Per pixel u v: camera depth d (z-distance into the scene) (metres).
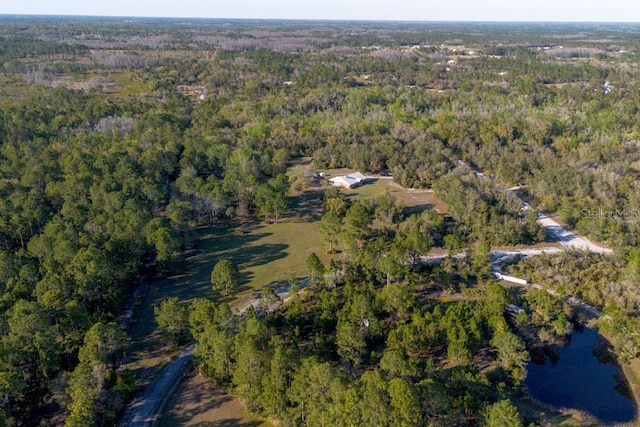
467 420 51.59
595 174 116.25
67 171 122.12
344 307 69.38
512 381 59.34
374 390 47.56
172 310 66.38
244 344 56.19
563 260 84.44
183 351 66.81
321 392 50.94
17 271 76.50
